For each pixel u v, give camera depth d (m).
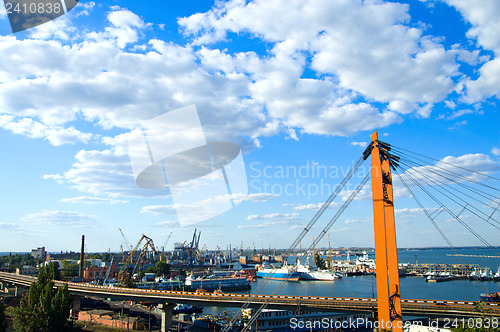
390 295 69.25
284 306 107.00
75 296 151.62
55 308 91.38
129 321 127.12
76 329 114.38
